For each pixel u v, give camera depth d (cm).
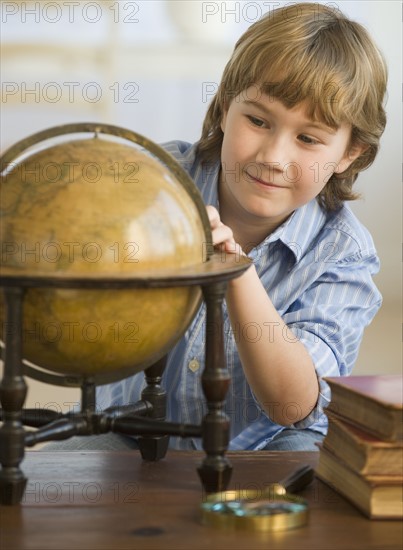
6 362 130
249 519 127
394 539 126
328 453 150
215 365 139
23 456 136
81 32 546
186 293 136
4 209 132
